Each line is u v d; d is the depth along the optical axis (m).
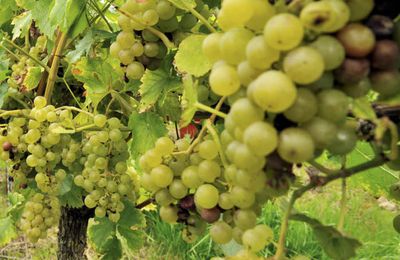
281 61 0.24
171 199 0.36
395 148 0.26
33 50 0.63
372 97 0.33
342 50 0.23
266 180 0.27
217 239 0.33
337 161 0.46
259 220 1.47
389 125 0.25
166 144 0.35
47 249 1.46
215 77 0.27
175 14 0.42
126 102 0.54
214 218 0.33
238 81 0.27
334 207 1.75
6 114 0.55
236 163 0.26
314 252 1.43
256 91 0.23
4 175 1.62
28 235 0.59
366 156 0.47
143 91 0.46
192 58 0.36
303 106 0.24
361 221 1.71
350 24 0.24
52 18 0.54
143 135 0.49
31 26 0.72
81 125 0.55
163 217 0.37
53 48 0.60
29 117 0.55
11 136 0.55
